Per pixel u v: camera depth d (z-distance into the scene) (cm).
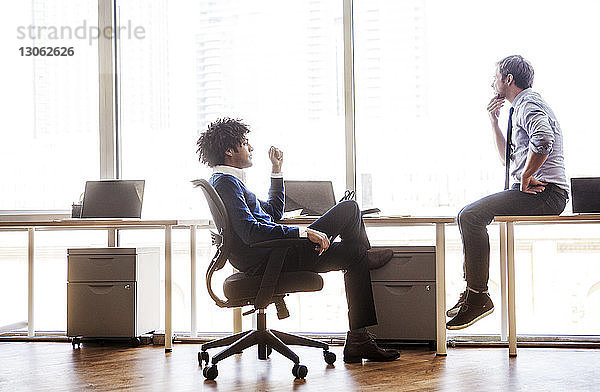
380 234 462
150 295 456
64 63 498
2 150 497
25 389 319
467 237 386
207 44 482
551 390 304
